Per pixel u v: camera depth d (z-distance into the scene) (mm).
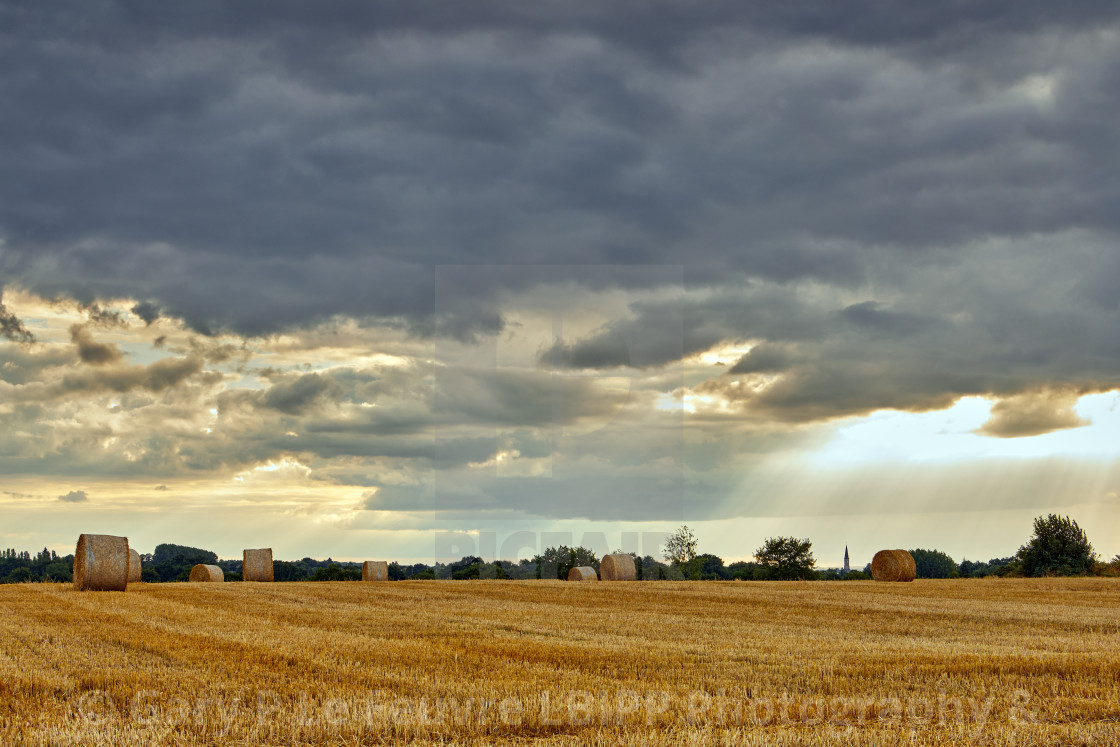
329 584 29281
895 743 7344
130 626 14992
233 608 19000
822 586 31109
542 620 16641
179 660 11117
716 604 21469
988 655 12016
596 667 10805
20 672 10180
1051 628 16844
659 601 22031
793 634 15055
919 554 74500
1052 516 60906
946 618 18641
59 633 13922
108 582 25688
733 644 13203
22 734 7402
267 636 13594
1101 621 18062
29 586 27547
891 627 16609
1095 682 10094
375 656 11461
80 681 9633
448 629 14844
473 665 10805
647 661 11219
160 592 24594
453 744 7293
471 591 24453
